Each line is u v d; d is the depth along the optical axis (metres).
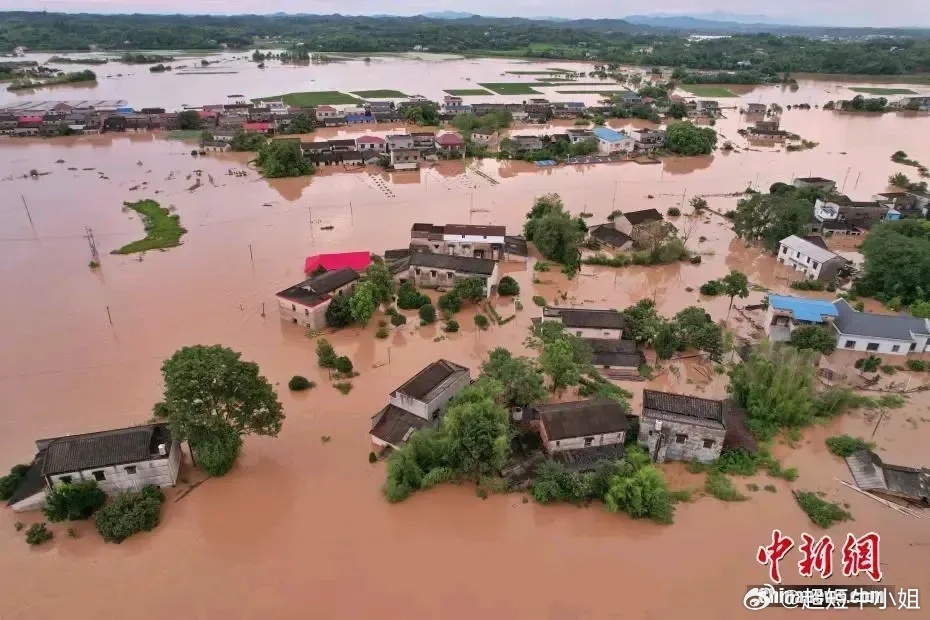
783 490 47.94
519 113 196.75
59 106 179.12
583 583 40.00
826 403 56.25
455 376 55.31
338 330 71.56
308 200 117.81
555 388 58.97
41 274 84.06
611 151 157.38
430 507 45.97
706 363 65.62
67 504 42.53
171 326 71.56
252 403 47.72
